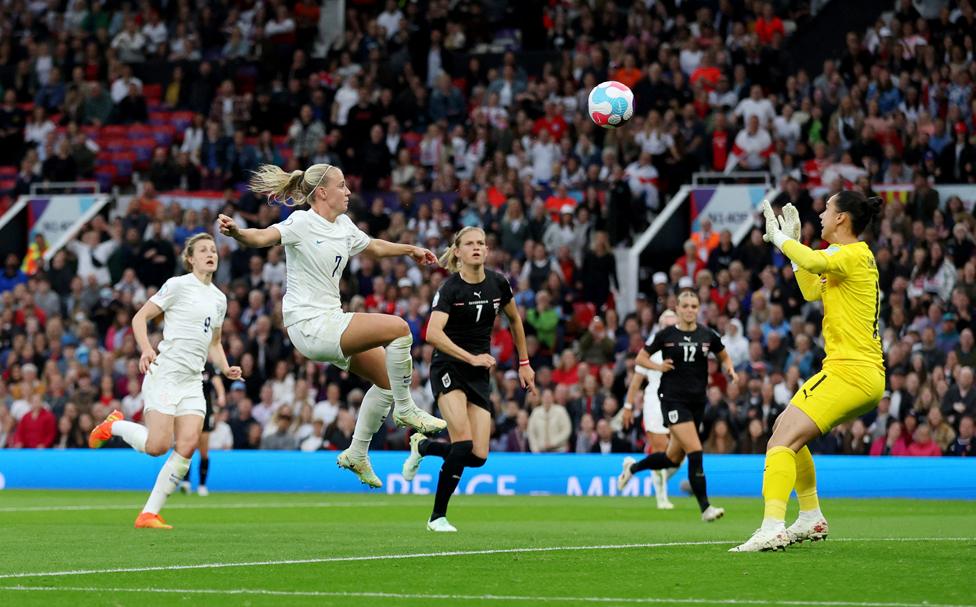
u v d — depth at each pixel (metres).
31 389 44.56
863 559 15.90
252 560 16.14
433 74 55.78
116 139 57.62
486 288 21.19
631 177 48.72
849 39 49.81
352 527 22.88
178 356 23.41
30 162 56.28
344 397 42.84
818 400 16.50
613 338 43.19
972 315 40.00
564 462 38.47
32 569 15.30
